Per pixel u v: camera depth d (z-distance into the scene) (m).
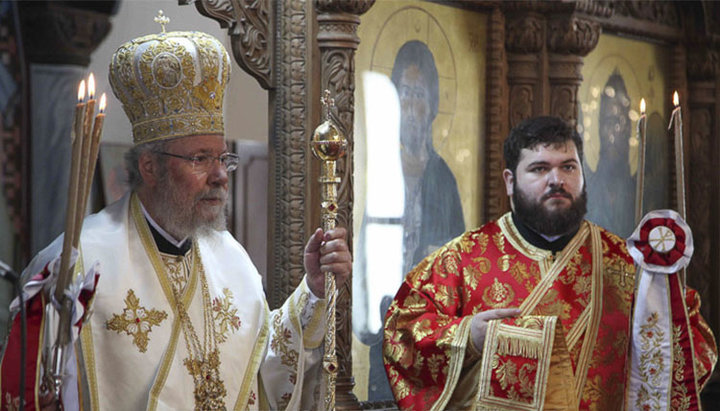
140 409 2.90
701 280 5.46
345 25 3.82
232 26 3.70
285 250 3.77
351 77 3.84
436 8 4.33
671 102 5.49
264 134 6.23
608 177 5.12
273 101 3.81
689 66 5.50
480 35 4.52
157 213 3.07
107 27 4.71
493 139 4.51
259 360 3.15
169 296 3.05
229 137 6.05
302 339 3.16
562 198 3.53
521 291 3.57
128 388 2.90
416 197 4.25
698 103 5.50
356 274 4.04
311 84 3.78
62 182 4.50
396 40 4.17
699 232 5.48
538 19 4.54
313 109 3.78
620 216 5.19
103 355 2.90
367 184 4.07
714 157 5.47
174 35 3.11
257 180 6.22
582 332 3.51
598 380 3.50
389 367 3.51
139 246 3.05
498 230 3.71
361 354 4.06
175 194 3.01
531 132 3.57
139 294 2.99
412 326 3.50
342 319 3.85
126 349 2.92
